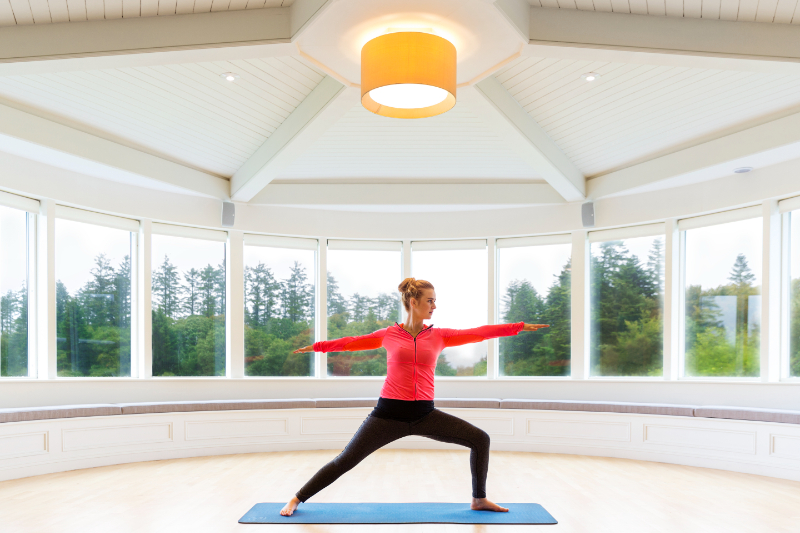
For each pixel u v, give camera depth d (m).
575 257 7.67
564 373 7.80
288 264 8.14
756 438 5.70
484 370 8.12
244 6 3.84
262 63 4.76
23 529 3.79
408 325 3.97
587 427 6.75
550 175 6.57
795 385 5.92
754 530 3.80
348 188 7.55
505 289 8.16
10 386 5.89
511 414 7.02
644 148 6.34
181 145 6.30
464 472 5.63
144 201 7.00
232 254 7.67
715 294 6.82
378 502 4.45
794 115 5.23
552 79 5.01
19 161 5.88
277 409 6.96
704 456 6.03
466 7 3.50
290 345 8.05
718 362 6.74
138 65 4.11
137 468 5.87
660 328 7.21
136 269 7.16
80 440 5.89
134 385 6.84
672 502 4.52
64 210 6.48
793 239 6.18
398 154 6.66
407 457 6.42
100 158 5.89
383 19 3.63
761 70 4.17
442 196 7.54
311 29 3.71
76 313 6.64
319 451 6.90
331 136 6.18
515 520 3.91
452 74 3.69
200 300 7.58
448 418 3.98
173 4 3.80
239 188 7.12
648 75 4.86
